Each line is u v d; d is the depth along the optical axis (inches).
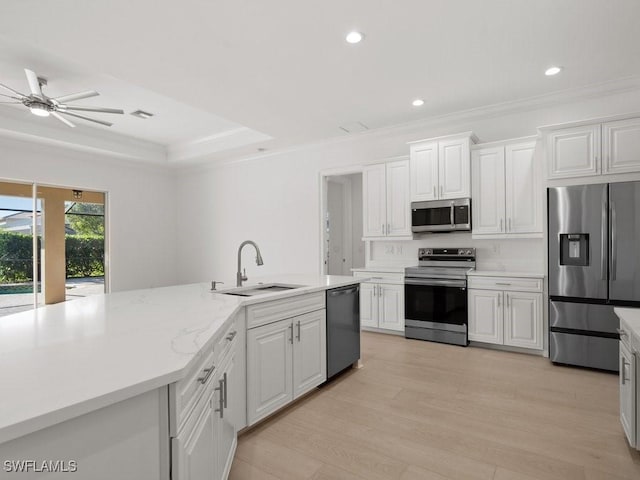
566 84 136.6
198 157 238.5
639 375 72.2
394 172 179.5
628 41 107.5
